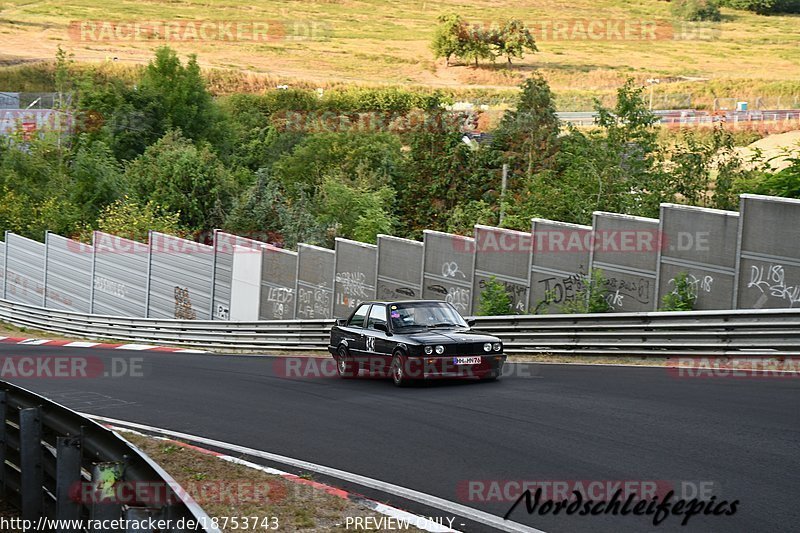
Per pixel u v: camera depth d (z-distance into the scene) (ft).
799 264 96.22
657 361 99.19
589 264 121.70
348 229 277.85
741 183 159.94
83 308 241.14
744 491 47.01
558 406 73.36
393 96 554.46
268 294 184.34
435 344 88.99
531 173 299.58
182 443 69.36
